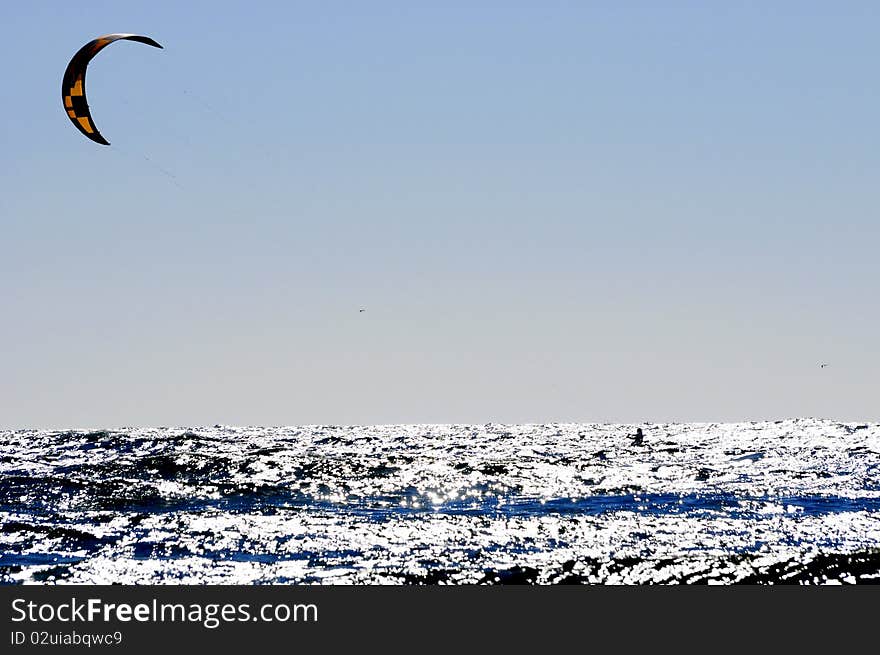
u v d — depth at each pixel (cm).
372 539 7656
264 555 7200
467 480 11119
